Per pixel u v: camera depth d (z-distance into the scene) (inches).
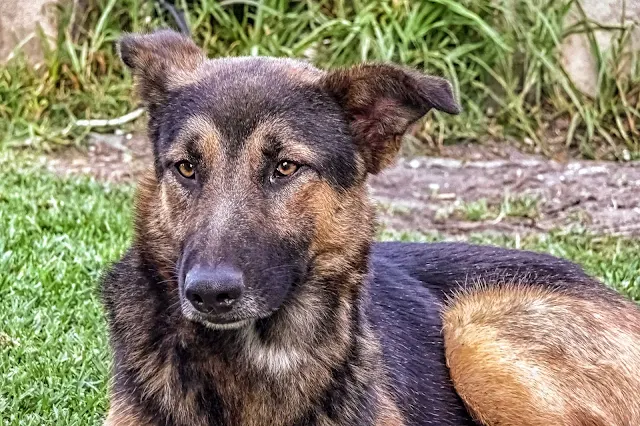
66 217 379.6
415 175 490.0
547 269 269.9
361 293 216.7
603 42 540.7
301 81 211.6
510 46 542.3
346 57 539.8
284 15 549.6
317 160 204.4
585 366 243.9
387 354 229.1
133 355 206.2
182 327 203.2
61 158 491.5
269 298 197.3
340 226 210.1
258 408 208.7
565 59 548.7
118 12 556.4
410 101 212.4
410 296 249.9
